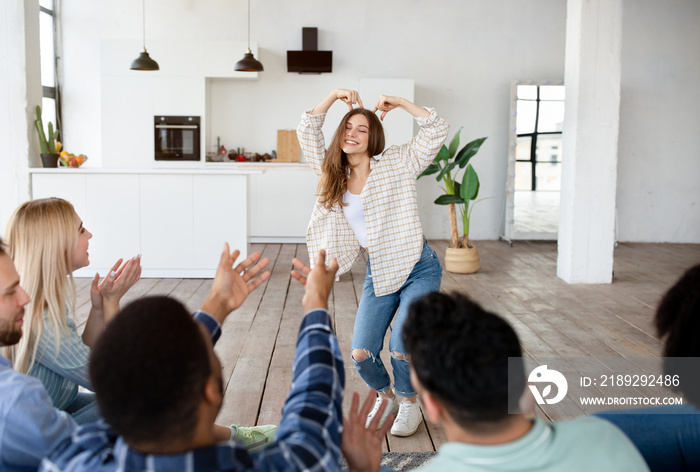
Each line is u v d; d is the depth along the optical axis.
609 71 5.46
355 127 2.45
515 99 8.15
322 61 7.86
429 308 0.94
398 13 8.17
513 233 8.27
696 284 1.12
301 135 2.67
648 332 4.18
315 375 1.05
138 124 7.71
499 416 0.88
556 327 4.29
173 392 0.82
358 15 8.14
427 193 8.48
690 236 8.53
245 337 4.03
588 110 5.52
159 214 5.91
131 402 0.82
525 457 0.89
